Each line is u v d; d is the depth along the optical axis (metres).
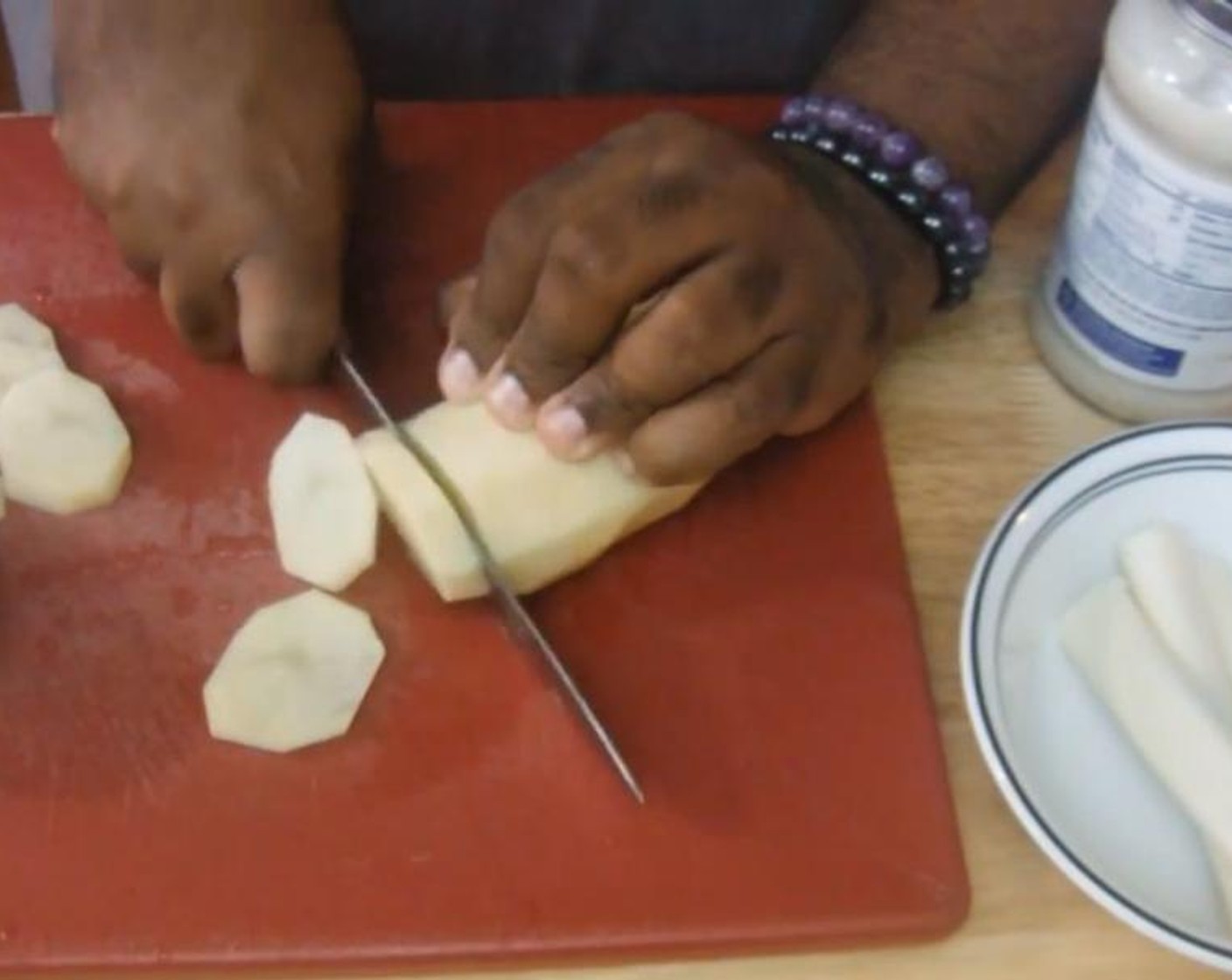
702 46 0.89
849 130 0.78
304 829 0.67
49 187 0.82
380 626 0.72
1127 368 0.77
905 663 0.72
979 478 0.78
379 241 0.81
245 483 0.75
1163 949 0.67
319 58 0.76
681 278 0.69
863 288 0.73
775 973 0.67
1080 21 0.80
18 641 0.70
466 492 0.71
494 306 0.71
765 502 0.75
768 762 0.70
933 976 0.67
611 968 0.67
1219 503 0.74
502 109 0.86
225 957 0.65
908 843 0.68
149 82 0.75
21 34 1.01
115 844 0.67
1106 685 0.69
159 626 0.71
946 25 0.81
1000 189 0.81
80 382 0.76
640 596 0.73
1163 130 0.68
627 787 0.68
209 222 0.74
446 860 0.67
